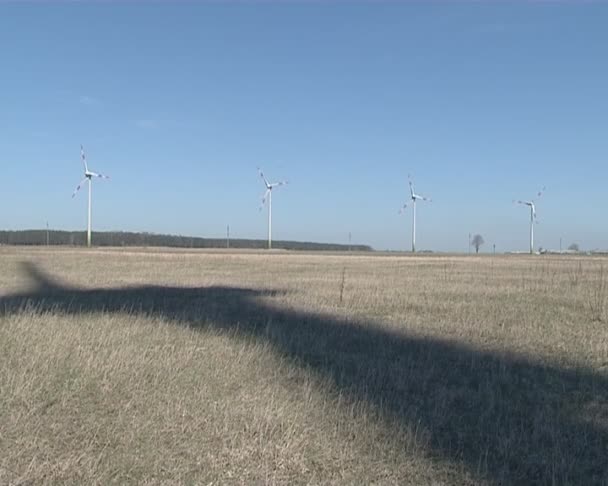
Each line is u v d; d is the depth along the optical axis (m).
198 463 5.98
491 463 6.20
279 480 5.68
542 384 9.38
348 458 6.19
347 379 9.19
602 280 29.14
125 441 6.47
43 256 56.31
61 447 6.28
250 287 25.86
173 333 12.45
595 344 12.47
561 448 6.63
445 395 8.52
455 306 18.48
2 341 10.69
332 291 23.67
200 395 7.99
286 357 10.50
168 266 43.47
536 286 26.09
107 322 13.30
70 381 8.38
